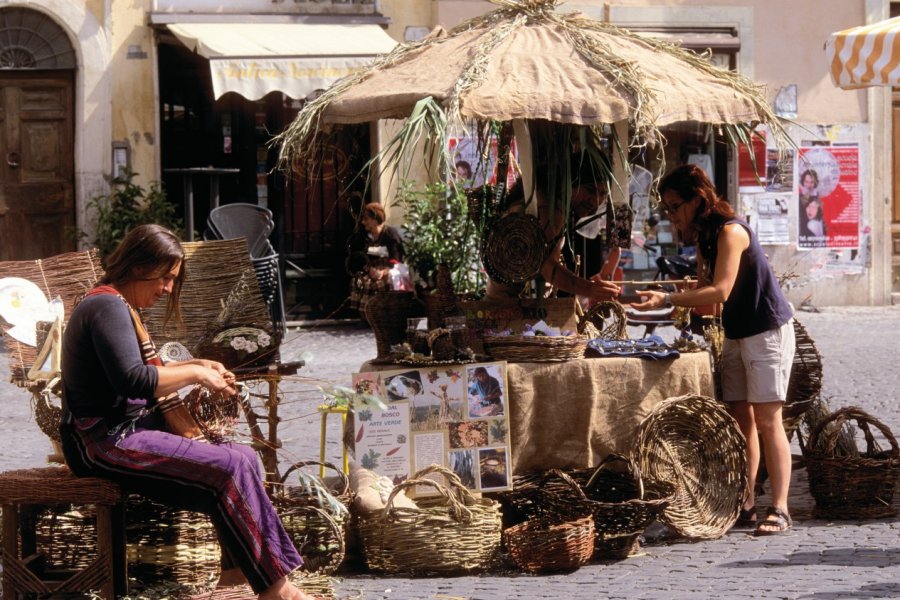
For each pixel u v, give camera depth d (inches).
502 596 347.6
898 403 663.1
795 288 1147.3
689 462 419.8
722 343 447.2
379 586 363.3
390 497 375.2
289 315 1035.3
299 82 923.4
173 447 311.3
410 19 1053.8
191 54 1023.6
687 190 419.8
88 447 313.7
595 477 408.8
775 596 336.5
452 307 423.5
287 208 1032.2
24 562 345.7
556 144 421.1
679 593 344.2
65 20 987.3
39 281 403.9
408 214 955.3
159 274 322.0
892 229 1180.5
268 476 389.1
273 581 307.6
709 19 1115.3
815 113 1138.0
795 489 487.8
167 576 358.0
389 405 395.2
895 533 409.7
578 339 409.4
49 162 999.6
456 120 370.6
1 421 653.3
